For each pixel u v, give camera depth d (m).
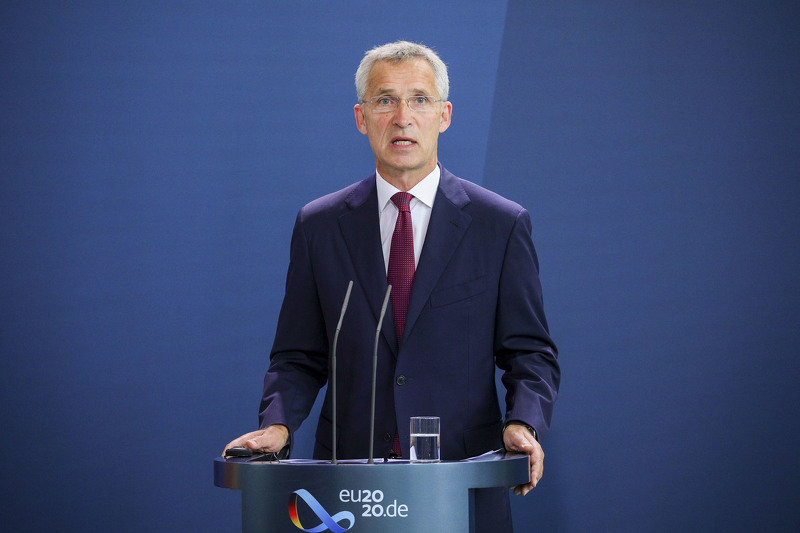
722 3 10.70
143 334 10.23
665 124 10.62
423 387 6.12
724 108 10.63
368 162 10.49
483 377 6.30
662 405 10.35
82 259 10.27
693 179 10.59
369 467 4.38
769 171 10.61
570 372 10.32
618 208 10.52
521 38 10.56
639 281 10.47
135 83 10.42
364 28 10.52
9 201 10.25
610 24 10.65
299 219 6.95
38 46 10.38
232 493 10.20
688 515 10.27
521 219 6.57
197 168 10.40
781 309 10.49
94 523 10.05
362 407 6.25
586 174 10.52
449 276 6.33
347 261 6.54
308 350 6.71
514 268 6.43
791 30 10.69
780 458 10.34
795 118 10.64
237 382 10.27
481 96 10.48
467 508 4.45
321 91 10.49
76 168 10.33
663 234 10.52
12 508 10.00
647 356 10.40
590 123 10.56
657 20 10.67
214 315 10.30
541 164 10.49
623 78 10.62
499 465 4.59
